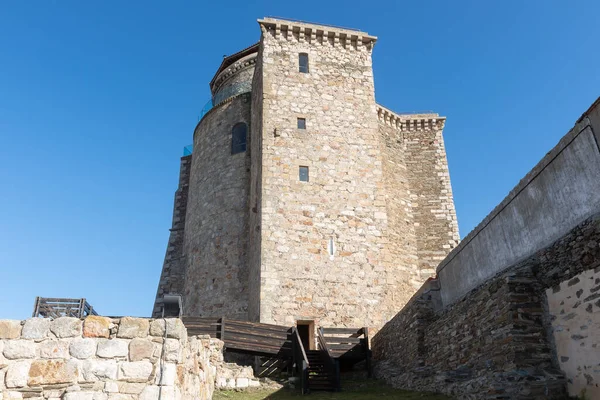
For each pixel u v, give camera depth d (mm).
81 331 7363
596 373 8227
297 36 24984
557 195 9773
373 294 20562
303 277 20188
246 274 23562
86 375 7141
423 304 14969
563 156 9617
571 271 9117
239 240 24469
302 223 21125
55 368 7121
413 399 11484
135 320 7574
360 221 21734
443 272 14781
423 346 14484
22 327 7270
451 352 12641
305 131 22922
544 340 9562
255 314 19984
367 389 14500
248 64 29656
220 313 23391
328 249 20906
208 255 25203
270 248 20375
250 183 25391
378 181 22672
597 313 8344
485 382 9523
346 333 18844
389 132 29578
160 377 7266
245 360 19875
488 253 12188
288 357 16891
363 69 25031
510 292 9961
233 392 13602
